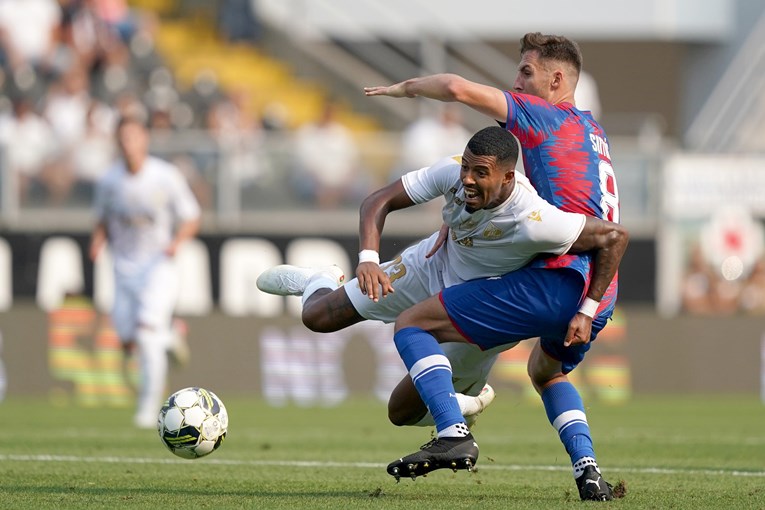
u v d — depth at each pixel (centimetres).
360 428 4162
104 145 5875
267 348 5622
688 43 9125
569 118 2084
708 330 5988
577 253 2041
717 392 5997
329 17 8506
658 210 6147
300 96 8031
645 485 2466
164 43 7988
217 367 5584
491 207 1986
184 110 7406
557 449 3441
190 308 5847
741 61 8906
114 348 5447
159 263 4212
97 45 7412
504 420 4762
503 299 2048
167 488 2295
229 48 8169
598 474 2119
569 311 2048
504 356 5778
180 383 5541
